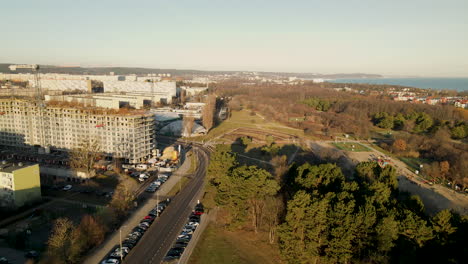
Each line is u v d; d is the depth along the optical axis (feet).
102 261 409.69
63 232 418.51
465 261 353.72
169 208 582.76
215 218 547.08
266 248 456.45
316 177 568.82
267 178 512.63
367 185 529.86
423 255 385.09
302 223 399.44
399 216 417.69
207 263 416.67
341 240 383.65
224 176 528.63
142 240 469.57
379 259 369.71
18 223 507.30
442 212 393.50
